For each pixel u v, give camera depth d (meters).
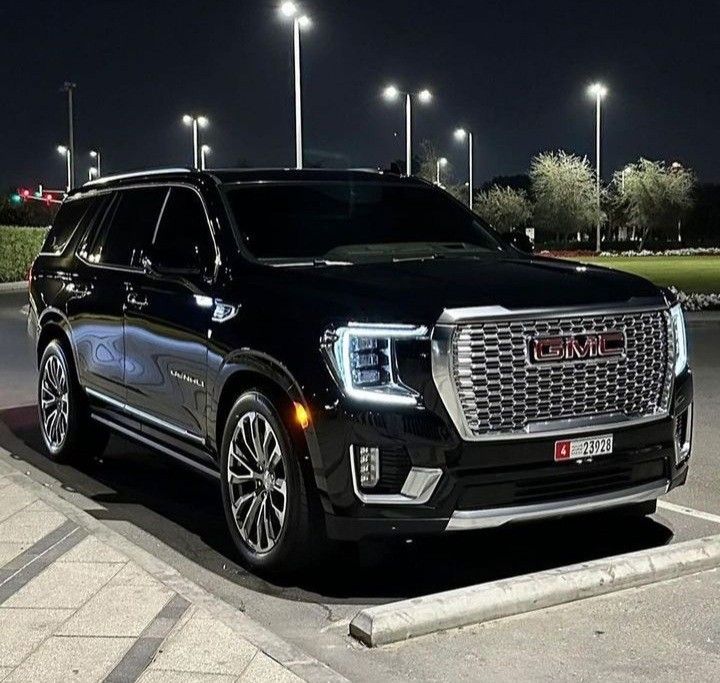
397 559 6.14
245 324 5.93
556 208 81.38
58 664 4.46
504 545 6.38
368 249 6.73
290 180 7.23
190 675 4.34
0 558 5.75
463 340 5.27
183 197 7.25
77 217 8.65
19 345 17.09
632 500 5.76
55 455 8.48
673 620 5.09
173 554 6.26
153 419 7.09
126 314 7.24
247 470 5.98
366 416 5.23
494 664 4.64
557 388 5.46
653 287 5.95
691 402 6.12
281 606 5.42
